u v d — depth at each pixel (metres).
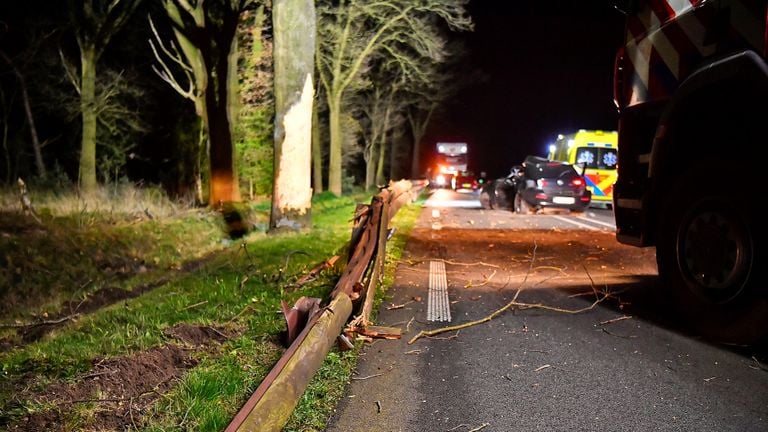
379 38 27.91
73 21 18.58
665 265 5.70
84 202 13.73
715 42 5.00
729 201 4.91
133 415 3.72
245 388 4.16
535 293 7.14
